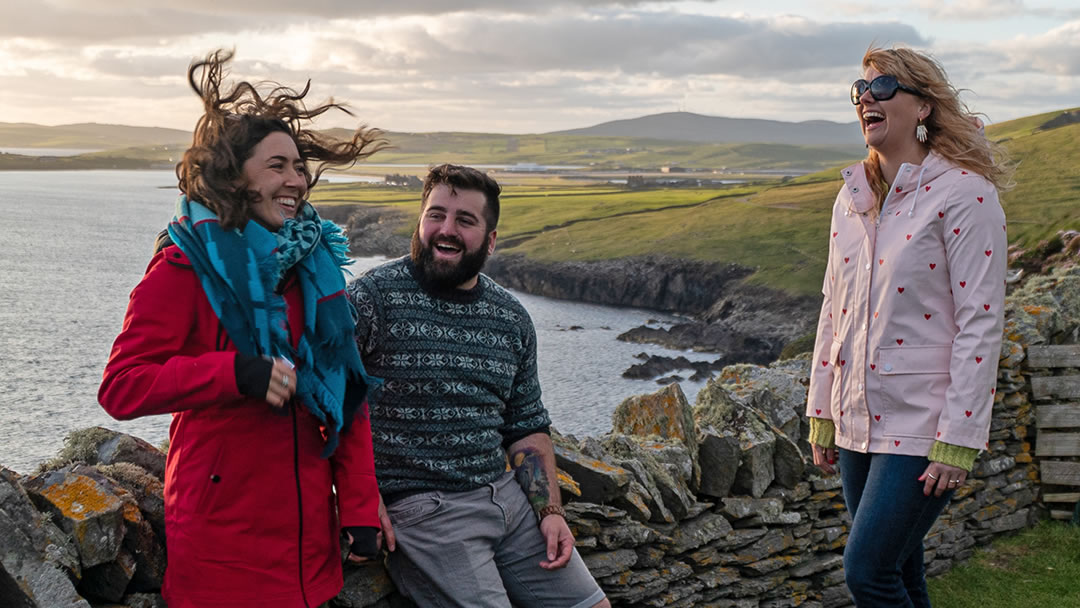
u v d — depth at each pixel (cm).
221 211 259
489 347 350
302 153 300
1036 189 7669
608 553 453
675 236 9350
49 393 3806
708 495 528
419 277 343
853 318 379
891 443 364
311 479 277
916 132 371
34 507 272
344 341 282
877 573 365
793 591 555
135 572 299
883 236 371
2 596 258
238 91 290
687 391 4259
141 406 246
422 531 337
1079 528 687
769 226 9388
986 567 639
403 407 340
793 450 552
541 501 363
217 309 256
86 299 6738
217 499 260
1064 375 705
